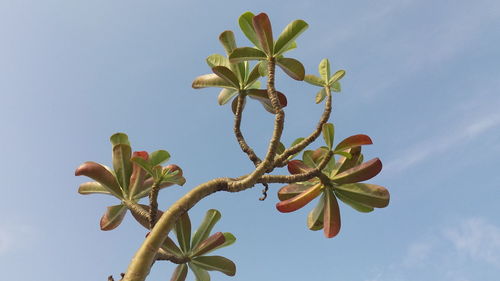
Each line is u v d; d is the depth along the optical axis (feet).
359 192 12.03
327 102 12.06
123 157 11.10
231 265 11.57
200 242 11.16
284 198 12.84
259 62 11.84
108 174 11.04
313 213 12.99
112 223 11.51
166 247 10.71
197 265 11.39
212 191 9.67
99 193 11.73
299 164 12.16
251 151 11.21
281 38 10.73
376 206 12.16
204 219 11.29
